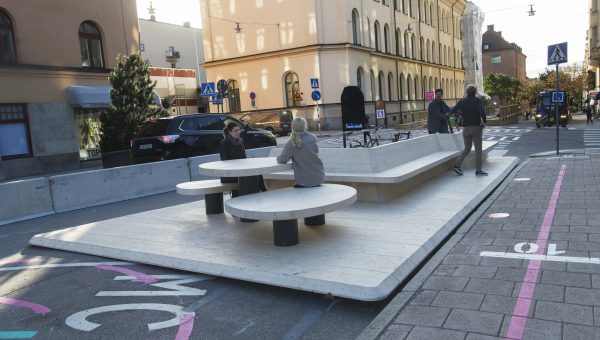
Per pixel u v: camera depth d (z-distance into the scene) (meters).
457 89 65.44
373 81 38.59
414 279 4.43
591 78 48.97
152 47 46.38
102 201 10.29
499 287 4.11
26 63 17.77
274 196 5.75
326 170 8.23
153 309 4.27
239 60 36.72
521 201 7.43
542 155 13.03
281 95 35.41
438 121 11.91
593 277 4.20
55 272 5.44
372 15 38.38
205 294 4.55
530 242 5.32
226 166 6.71
